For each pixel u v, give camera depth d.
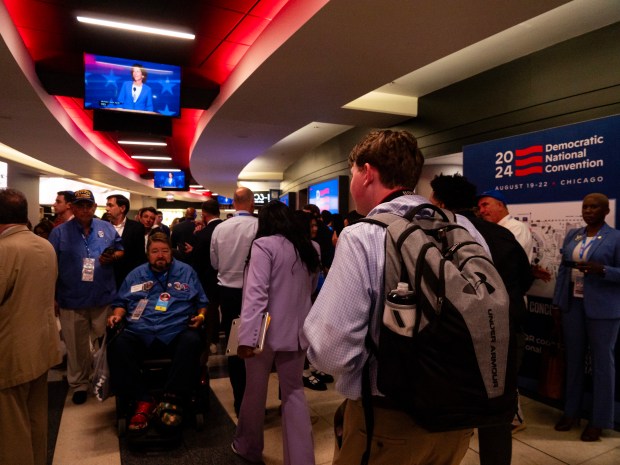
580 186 3.08
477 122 4.49
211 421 2.74
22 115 5.98
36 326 1.85
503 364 0.76
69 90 5.03
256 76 4.19
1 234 1.83
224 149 8.18
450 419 0.75
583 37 3.44
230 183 14.36
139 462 2.25
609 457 2.41
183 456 2.31
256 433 2.20
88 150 9.19
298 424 1.98
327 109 5.24
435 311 0.76
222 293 2.94
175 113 5.00
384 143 1.03
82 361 3.08
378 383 0.82
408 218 0.92
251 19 4.00
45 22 4.08
